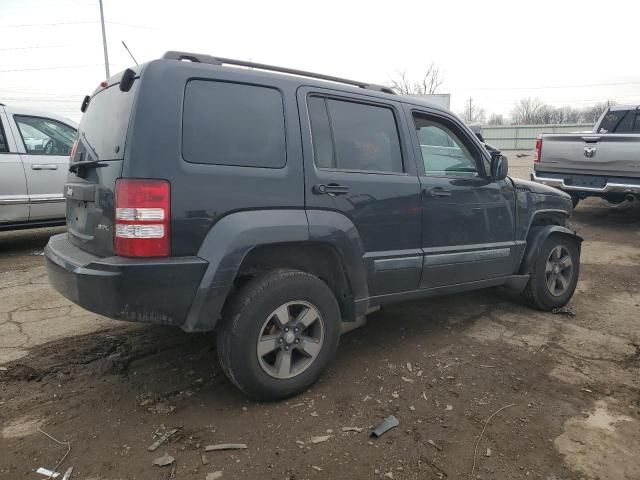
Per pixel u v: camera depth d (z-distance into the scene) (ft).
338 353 12.23
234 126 9.19
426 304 16.19
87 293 8.49
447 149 13.09
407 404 9.86
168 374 10.87
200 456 8.07
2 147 20.85
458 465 8.04
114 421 9.04
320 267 10.78
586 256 23.65
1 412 9.28
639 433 9.02
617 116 33.55
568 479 7.77
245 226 8.97
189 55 9.31
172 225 8.41
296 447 8.38
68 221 11.13
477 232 13.25
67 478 7.51
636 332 13.98
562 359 12.13
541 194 15.26
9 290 16.67
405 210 11.49
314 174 9.99
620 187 27.50
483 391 10.45
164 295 8.43
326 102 10.66
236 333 9.07
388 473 7.79
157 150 8.32
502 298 16.93
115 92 9.49
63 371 10.91
